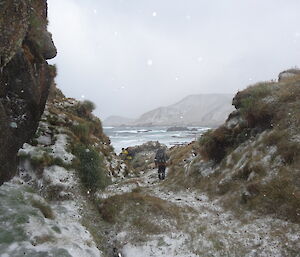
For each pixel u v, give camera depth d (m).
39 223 7.64
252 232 8.97
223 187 12.86
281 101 14.42
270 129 13.63
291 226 8.67
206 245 8.64
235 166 13.72
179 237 9.15
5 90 8.33
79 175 11.71
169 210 10.91
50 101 17.34
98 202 11.12
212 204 11.95
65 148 12.48
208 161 16.02
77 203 10.42
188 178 15.78
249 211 10.30
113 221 10.11
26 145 11.52
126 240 9.06
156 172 20.42
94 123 19.20
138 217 10.27
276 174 10.96
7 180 9.34
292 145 11.54
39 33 9.78
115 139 81.62
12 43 7.85
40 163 10.88
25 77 8.87
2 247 6.29
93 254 7.46
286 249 7.82
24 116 9.26
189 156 19.45
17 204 8.18
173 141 71.19
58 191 10.41
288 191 9.77
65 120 14.98
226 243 8.63
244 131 15.30
